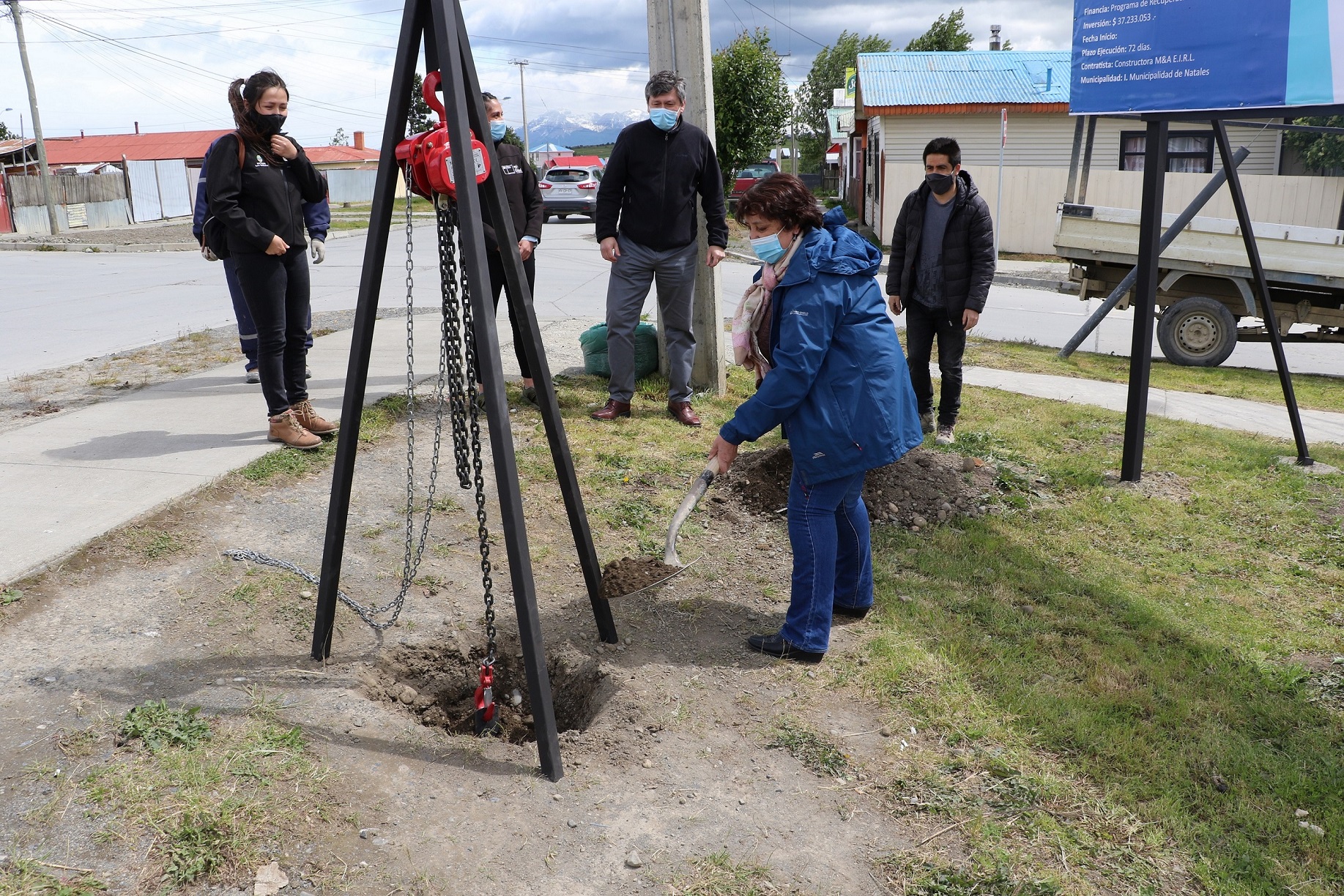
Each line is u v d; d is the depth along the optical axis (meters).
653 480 5.07
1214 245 9.83
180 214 35.88
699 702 3.14
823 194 42.66
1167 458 5.89
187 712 2.82
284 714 2.89
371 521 4.31
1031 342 11.34
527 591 2.71
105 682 2.95
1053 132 20.91
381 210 2.93
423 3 2.77
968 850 2.48
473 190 2.66
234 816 2.40
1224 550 4.52
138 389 6.44
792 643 3.41
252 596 3.54
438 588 3.82
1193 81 4.96
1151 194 5.13
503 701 3.47
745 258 19.89
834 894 2.32
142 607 3.39
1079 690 3.23
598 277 14.89
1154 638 3.60
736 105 30.22
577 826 2.53
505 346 7.90
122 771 2.54
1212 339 10.05
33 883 2.16
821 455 3.20
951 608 3.86
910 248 5.78
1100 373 9.16
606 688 3.24
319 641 3.21
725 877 2.35
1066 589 4.04
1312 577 4.23
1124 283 9.88
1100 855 2.46
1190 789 2.73
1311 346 12.19
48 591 3.39
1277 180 18.17
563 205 27.08
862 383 3.16
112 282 14.73
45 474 4.41
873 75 22.12
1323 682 3.31
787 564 4.30
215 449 4.82
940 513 4.87
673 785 2.72
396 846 2.39
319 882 2.25
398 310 10.71
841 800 2.67
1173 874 2.41
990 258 5.60
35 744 2.64
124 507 4.00
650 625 3.68
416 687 3.36
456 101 2.63
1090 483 5.38
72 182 30.17
